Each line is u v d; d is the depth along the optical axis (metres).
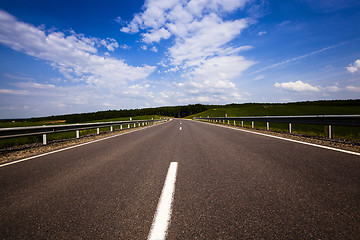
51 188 2.61
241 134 8.79
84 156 4.73
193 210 1.90
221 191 2.35
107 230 1.62
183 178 2.87
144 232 1.58
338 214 1.76
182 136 8.69
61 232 1.61
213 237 1.49
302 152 4.46
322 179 2.66
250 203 2.02
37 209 2.02
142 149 5.53
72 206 2.06
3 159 4.75
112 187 2.59
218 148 5.34
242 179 2.76
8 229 1.67
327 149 4.71
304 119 7.62
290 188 2.39
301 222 1.66
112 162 4.03
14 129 5.91
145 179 2.88
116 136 9.41
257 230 1.56
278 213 1.81
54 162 4.16
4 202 2.21
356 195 2.14
